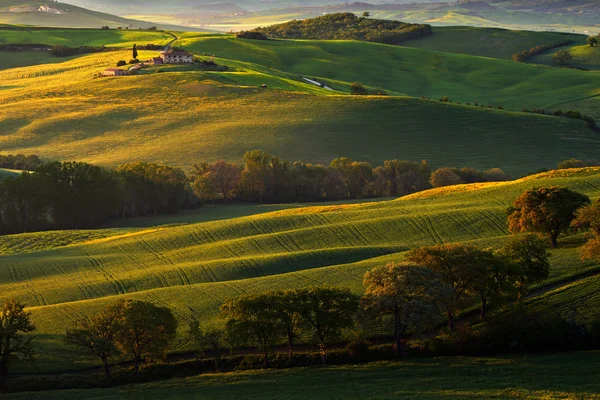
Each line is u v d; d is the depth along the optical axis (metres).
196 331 75.44
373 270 78.94
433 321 72.25
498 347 71.94
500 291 80.06
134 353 73.25
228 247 116.81
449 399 59.31
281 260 106.12
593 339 71.19
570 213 99.56
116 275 105.31
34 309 89.50
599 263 90.19
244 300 75.38
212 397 63.12
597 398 57.91
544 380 62.75
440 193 150.50
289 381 66.38
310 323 76.69
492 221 117.75
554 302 79.06
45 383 69.25
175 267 106.75
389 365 69.31
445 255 81.06
